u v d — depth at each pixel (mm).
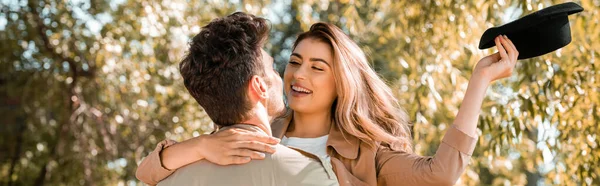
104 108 7656
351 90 2416
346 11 6000
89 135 7852
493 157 4895
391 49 8141
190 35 6410
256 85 2141
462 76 5625
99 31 6773
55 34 7137
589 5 4824
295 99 2453
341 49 2439
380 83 2549
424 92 5457
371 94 2533
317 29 2482
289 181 2061
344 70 2418
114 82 7133
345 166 2396
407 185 2293
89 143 7875
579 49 4840
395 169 2334
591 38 4895
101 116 7660
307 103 2443
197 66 2141
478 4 5230
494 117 4902
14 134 9609
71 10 7254
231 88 2115
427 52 5453
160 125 7125
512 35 2307
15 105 9555
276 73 2242
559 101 4645
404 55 5637
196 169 2121
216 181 2084
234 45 2125
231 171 2080
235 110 2129
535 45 2316
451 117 6055
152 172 2195
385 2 6344
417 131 5445
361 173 2381
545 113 4652
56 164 8641
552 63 4844
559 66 4832
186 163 2145
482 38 2311
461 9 5270
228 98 2121
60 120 8477
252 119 2150
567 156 4984
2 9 7738
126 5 6582
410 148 2613
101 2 7215
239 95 2121
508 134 4797
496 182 9734
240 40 2135
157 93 6699
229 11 6980
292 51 2529
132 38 6598
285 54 11938
